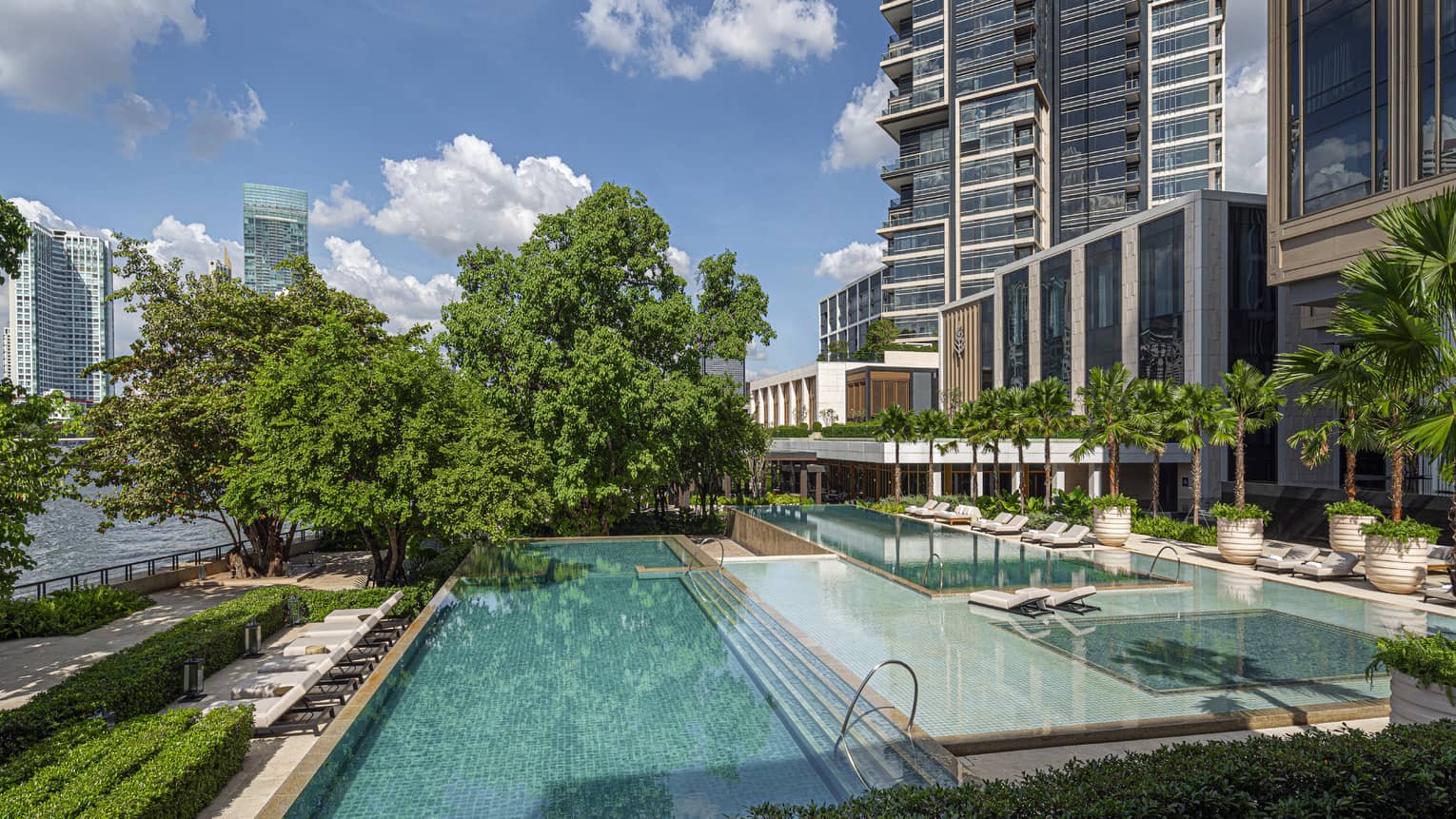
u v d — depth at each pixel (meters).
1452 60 19.36
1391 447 16.30
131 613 17.06
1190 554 21.67
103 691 9.02
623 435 26.56
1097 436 28.78
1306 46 23.84
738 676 11.30
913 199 83.31
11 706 10.72
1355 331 8.61
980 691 9.84
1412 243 8.35
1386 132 21.17
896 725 8.12
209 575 22.59
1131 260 37.44
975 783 5.51
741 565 20.38
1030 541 24.89
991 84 75.31
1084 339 41.47
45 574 42.16
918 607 15.00
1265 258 33.47
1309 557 18.05
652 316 25.12
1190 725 8.45
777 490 60.16
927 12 81.12
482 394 23.56
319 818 6.98
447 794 7.45
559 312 25.45
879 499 43.38
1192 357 33.28
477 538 18.97
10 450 10.59
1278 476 32.69
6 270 13.92
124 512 20.33
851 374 65.44
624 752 8.48
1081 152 79.75
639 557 22.95
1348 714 8.88
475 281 27.77
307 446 15.93
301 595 15.58
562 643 13.20
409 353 18.47
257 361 22.70
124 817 6.01
